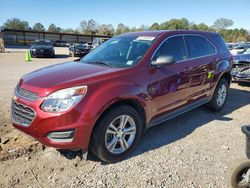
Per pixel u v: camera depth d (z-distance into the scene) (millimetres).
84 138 3262
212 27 77000
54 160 3648
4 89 7723
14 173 3338
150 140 4348
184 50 4742
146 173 3383
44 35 63562
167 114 4391
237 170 2824
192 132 4711
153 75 3984
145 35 4602
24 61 19891
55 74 3674
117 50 4477
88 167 3504
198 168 3516
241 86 9133
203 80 5102
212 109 5809
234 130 4844
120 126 3598
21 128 3443
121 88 3512
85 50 26094
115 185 3139
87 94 3262
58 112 3143
